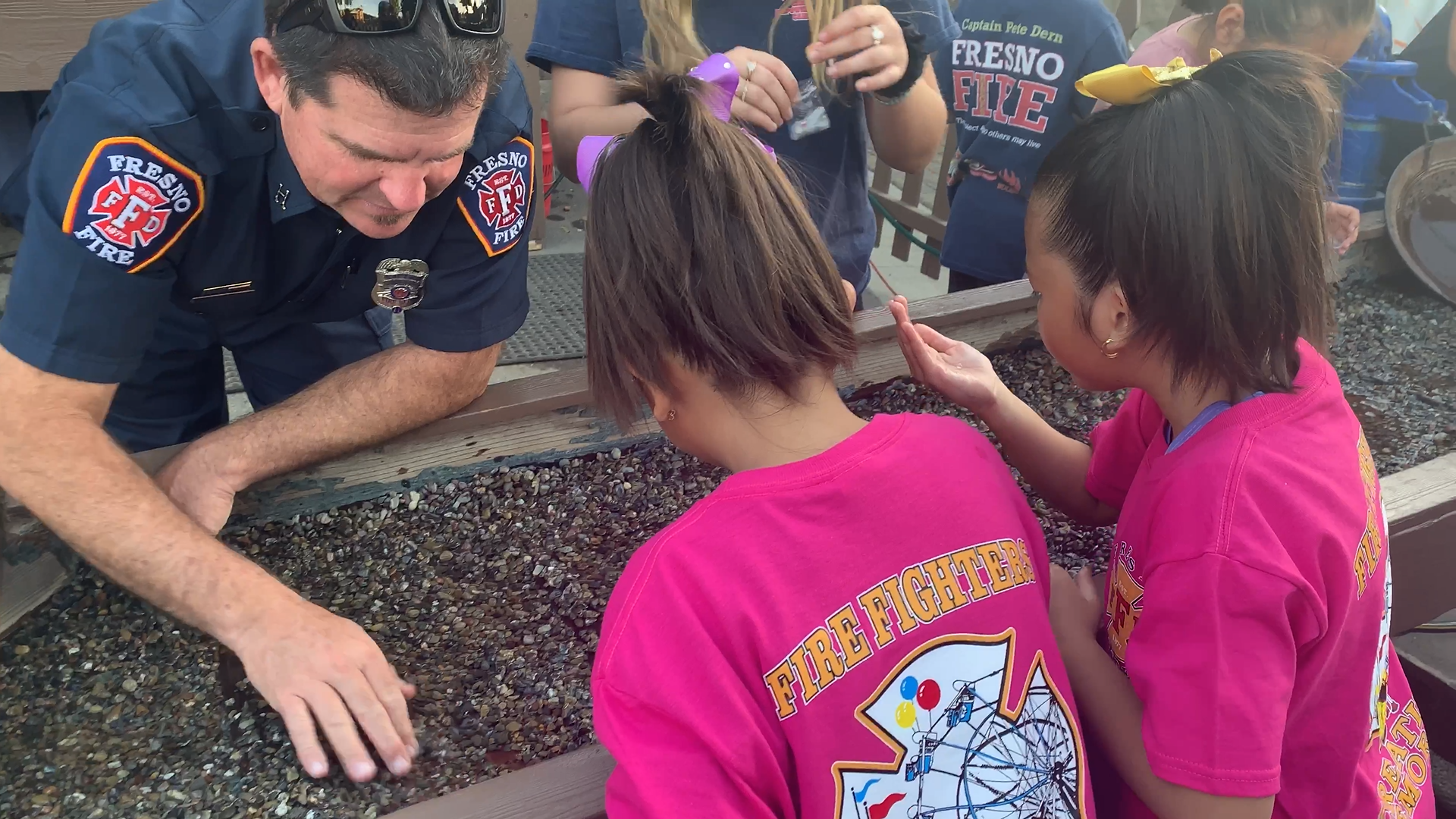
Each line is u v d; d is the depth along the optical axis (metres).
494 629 1.38
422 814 0.97
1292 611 0.81
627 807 0.76
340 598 1.40
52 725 1.18
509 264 1.44
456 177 1.30
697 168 0.81
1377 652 0.92
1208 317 0.82
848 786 0.77
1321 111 0.84
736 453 0.87
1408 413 1.90
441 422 1.53
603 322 0.85
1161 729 0.82
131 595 1.34
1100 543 1.58
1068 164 0.88
